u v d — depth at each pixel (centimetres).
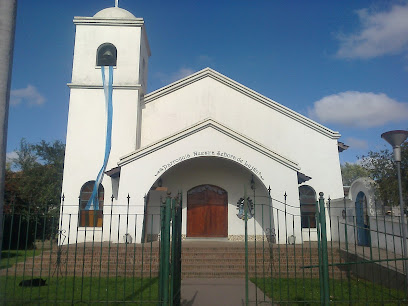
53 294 1027
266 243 1756
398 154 1067
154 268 1379
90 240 1852
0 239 623
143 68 2269
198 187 2028
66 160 1933
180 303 923
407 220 1323
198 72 2134
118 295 1020
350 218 1809
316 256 1502
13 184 2573
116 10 2169
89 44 2072
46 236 2933
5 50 643
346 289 1122
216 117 2112
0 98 630
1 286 1119
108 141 1952
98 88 2014
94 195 1883
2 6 651
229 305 941
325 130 2097
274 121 2114
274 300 982
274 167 1742
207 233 1983
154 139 2067
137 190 1706
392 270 1115
